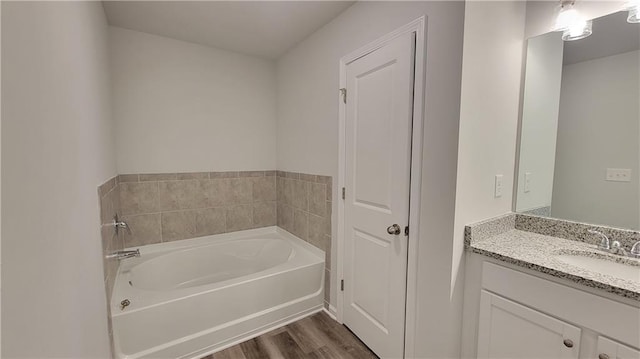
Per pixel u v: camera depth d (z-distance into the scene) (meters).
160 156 2.47
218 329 1.83
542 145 1.54
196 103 2.60
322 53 2.19
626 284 0.93
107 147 1.83
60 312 0.78
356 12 1.81
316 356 1.77
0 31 0.53
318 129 2.29
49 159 0.76
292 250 2.53
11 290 0.54
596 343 0.99
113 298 1.70
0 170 0.52
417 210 1.44
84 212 1.10
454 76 1.24
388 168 1.61
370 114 1.73
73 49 1.05
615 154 1.33
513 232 1.57
